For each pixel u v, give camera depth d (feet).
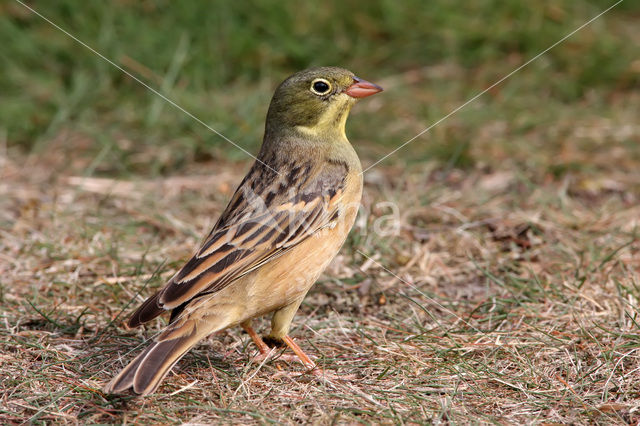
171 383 27.30
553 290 33.19
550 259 36.42
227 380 27.58
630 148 49.32
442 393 26.81
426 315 32.83
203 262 26.14
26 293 33.55
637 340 28.86
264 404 26.04
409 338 30.37
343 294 34.68
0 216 41.11
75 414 25.27
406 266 36.83
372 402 25.99
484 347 29.40
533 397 26.30
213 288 26.04
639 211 40.98
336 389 27.04
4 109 51.47
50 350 29.01
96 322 31.89
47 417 24.98
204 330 25.96
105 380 27.30
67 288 34.19
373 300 34.30
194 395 26.61
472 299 33.96
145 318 25.50
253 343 30.86
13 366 27.89
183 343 25.40
